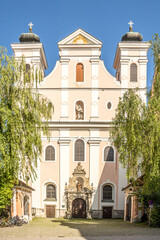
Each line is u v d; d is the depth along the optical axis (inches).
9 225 1301.7
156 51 1072.8
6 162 1069.1
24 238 967.6
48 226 1350.9
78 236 1014.4
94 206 1931.6
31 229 1214.9
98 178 1956.2
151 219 1283.2
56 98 2021.4
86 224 1470.2
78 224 1471.5
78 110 2006.6
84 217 1923.0
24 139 1123.3
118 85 2018.9
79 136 1990.7
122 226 1337.4
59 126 1984.5
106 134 1990.7
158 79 1063.0
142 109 1120.2
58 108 2012.8
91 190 1929.1
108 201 1934.1
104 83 2026.3
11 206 1378.0
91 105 2010.3
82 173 1947.6
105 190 1961.1
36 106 1173.1
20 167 1182.9
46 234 1067.9
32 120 1158.3
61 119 1996.8
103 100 2014.0
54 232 1123.9
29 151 1149.7
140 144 1078.4
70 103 2015.3
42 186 1957.4
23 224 1435.8
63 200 1936.5
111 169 1964.8
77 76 2038.6
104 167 1967.3
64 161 1971.0
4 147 1061.1
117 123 1198.9
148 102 1059.3
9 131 1083.3
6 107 1081.4
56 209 1930.4
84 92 2022.6
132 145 1108.5
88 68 2037.4
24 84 1157.1
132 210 1540.4
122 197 1940.2
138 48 2028.8
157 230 1151.6
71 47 2038.6
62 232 1125.1
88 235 1037.8
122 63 2026.3
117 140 1193.4
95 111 2003.0
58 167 1972.2
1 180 1179.3
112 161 1973.4
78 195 1926.7
